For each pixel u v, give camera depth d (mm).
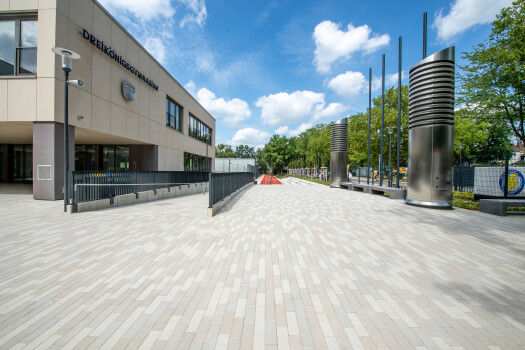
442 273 3646
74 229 5973
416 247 4805
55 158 10414
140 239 5211
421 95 9539
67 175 7938
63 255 4285
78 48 11453
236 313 2639
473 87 16984
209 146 35875
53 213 7828
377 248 4742
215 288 3172
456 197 12602
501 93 16359
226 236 5488
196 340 2225
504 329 2398
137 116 16547
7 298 2920
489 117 17859
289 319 2537
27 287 3186
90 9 12141
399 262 4055
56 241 5047
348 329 2383
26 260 4059
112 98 13883
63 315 2596
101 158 19625
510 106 16312
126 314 2617
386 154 28703
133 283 3299
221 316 2586
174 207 9633
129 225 6402
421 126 9602
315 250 4613
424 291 3123
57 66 10453
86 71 11961
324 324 2457
